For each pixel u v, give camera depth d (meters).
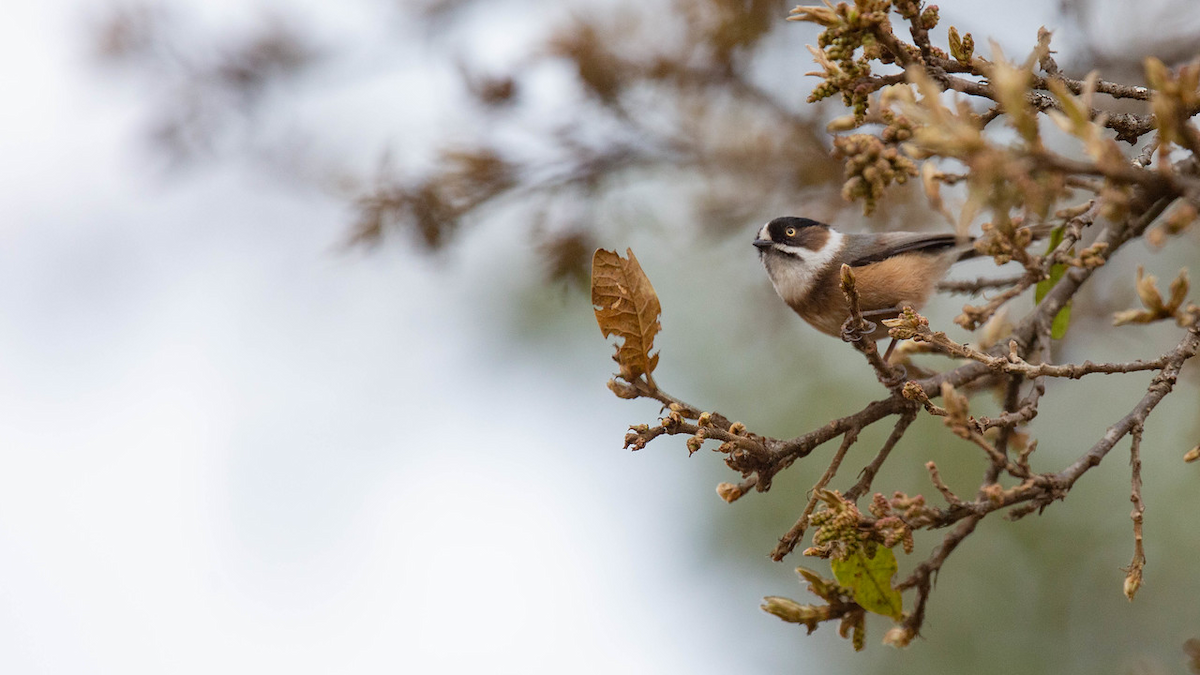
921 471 13.26
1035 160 4.21
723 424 6.34
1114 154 4.20
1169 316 4.75
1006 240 5.62
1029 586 13.15
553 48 11.20
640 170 11.66
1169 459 13.04
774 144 11.28
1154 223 7.03
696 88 11.25
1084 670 12.49
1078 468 5.54
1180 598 12.49
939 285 8.88
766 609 5.98
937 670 12.91
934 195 7.16
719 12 10.91
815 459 13.80
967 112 4.73
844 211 11.36
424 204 11.31
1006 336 7.89
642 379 6.33
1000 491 5.38
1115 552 12.95
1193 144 4.30
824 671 13.26
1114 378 13.46
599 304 6.17
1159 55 9.26
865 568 5.83
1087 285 9.97
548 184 11.51
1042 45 5.77
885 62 5.50
